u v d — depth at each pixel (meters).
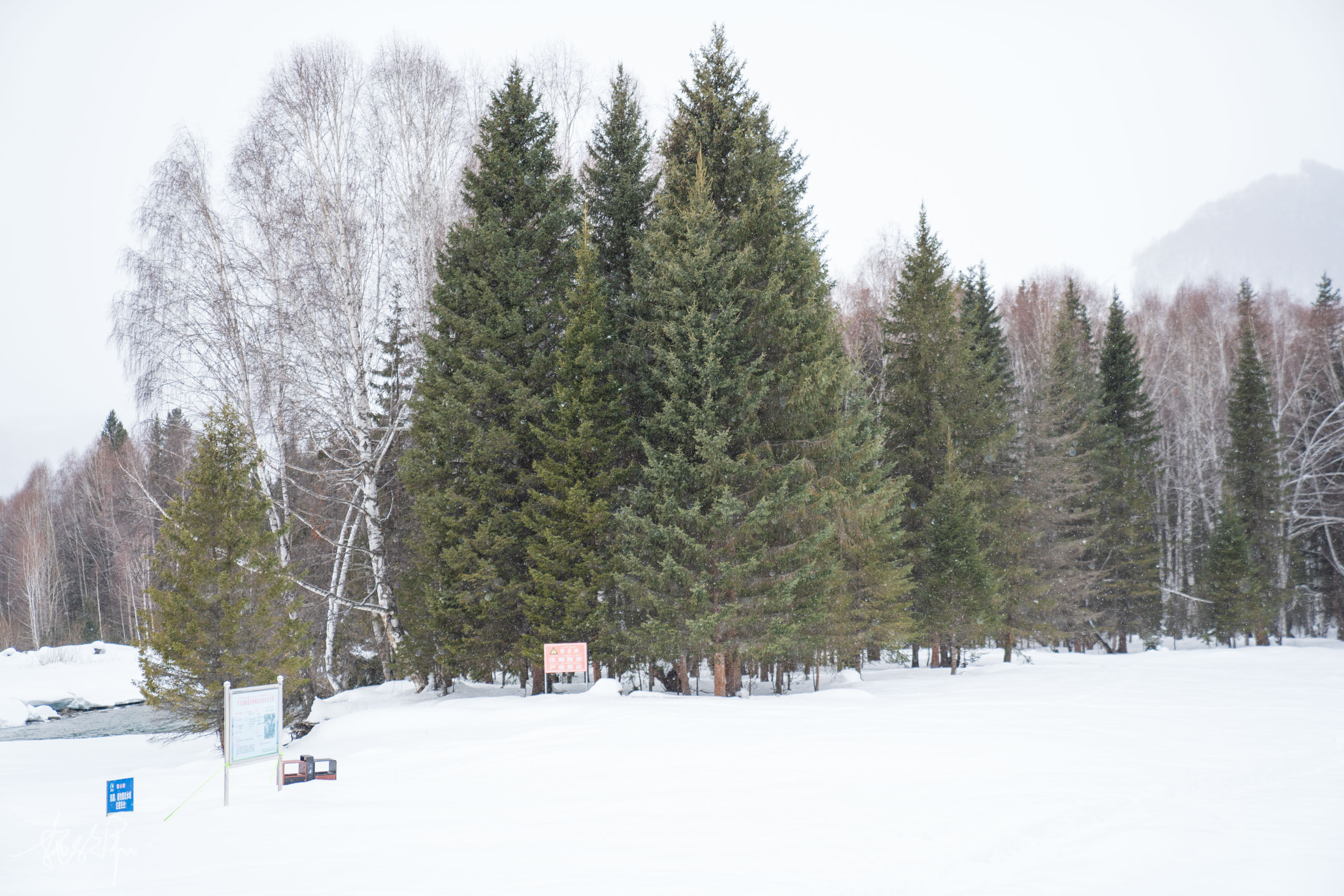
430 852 7.22
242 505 17.30
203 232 24.44
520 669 21.17
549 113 23.30
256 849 7.69
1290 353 50.91
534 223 22.31
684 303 19.44
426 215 26.31
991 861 6.64
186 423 23.94
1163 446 50.91
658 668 22.09
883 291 45.00
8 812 10.72
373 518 23.64
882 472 24.78
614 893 5.85
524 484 20.52
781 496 18.58
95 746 20.30
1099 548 40.66
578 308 20.59
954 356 30.80
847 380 20.94
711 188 21.12
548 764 11.59
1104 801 8.51
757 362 18.94
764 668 27.23
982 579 27.34
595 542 19.89
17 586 65.69
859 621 24.97
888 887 5.95
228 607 16.39
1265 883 6.05
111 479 54.88
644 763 11.24
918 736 12.72
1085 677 23.56
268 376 23.67
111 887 6.59
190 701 16.22
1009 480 32.06
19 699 32.75
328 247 24.39
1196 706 16.50
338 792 10.62
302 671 22.08
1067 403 36.59
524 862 6.75
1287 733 12.91
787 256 20.84
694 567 19.05
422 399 21.58
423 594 21.03
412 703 20.41
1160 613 40.94
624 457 21.73
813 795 9.00
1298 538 47.09
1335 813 8.15
